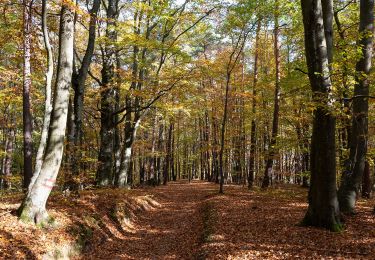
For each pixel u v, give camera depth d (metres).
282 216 13.21
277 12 18.66
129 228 14.51
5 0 13.45
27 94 16.53
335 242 9.32
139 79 19.55
